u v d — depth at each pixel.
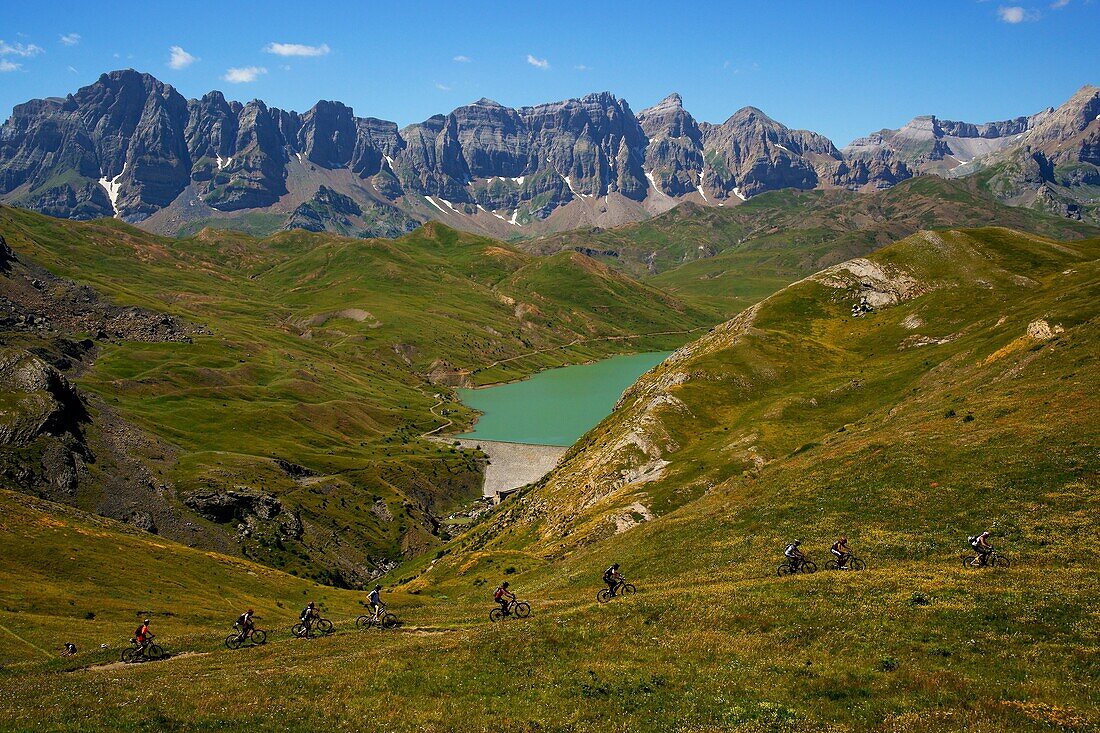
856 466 63.25
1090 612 30.83
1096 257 160.00
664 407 128.38
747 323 165.00
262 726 28.58
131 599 77.50
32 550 85.19
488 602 65.38
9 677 42.69
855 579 40.00
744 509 64.06
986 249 169.00
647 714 27.47
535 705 29.36
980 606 33.16
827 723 24.70
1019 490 49.00
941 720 23.48
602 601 45.41
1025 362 73.94
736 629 35.44
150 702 31.83
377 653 38.62
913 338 139.75
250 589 98.62
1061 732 22.00
